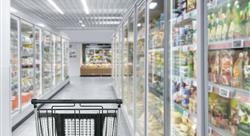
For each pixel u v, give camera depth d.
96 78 18.75
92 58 21.36
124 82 6.67
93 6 7.82
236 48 1.42
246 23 1.31
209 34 1.63
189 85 2.21
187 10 2.22
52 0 6.91
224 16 1.52
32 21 6.79
